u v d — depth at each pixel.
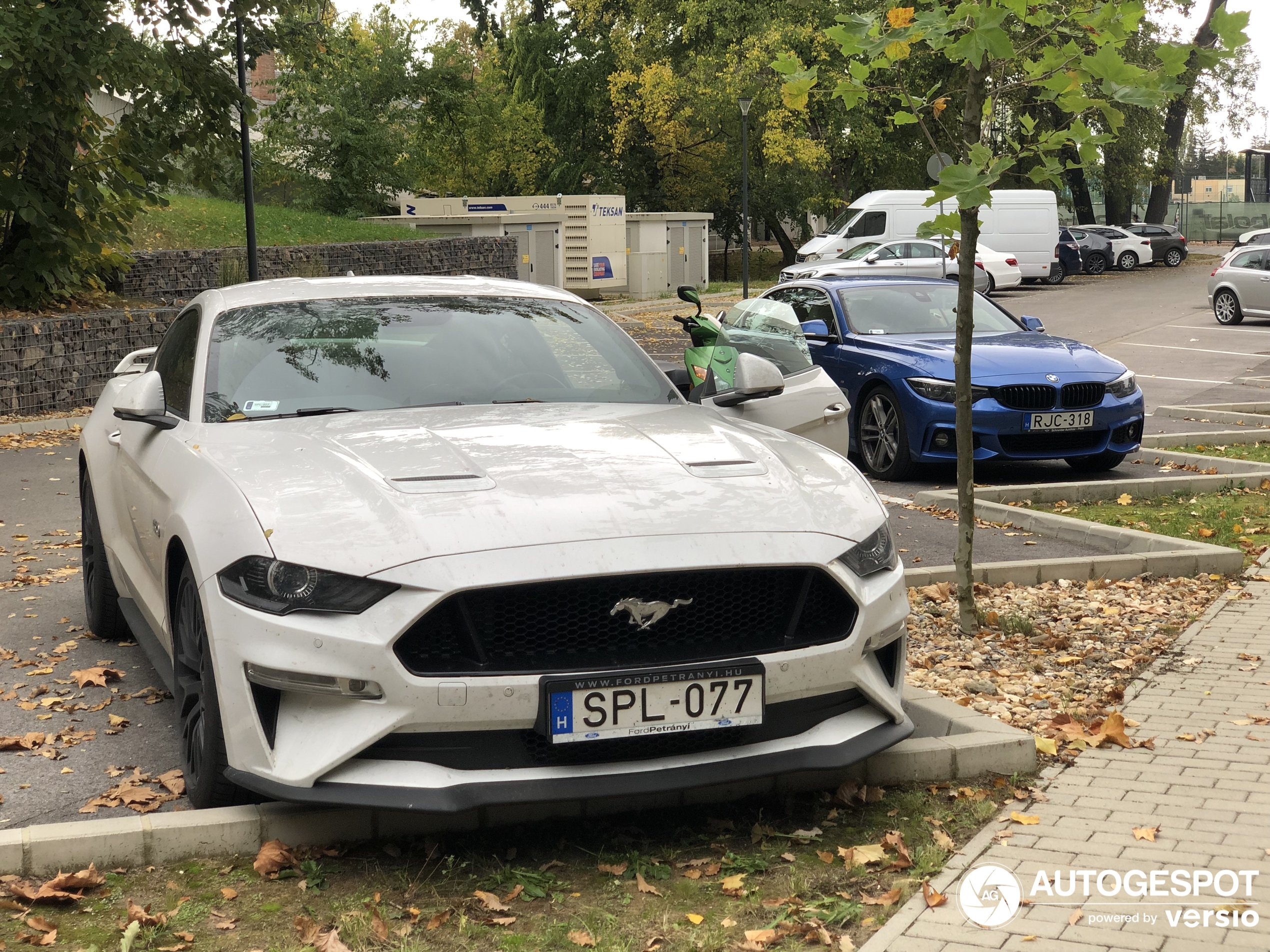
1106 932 3.07
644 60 46.62
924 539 8.07
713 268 54.50
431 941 3.10
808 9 40.56
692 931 3.14
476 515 3.49
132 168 18.20
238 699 3.43
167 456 4.33
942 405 9.96
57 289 18.12
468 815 3.71
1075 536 7.91
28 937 3.08
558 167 48.62
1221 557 7.05
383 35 42.31
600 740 3.38
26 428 14.07
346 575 3.34
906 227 33.94
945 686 5.23
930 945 3.02
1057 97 5.37
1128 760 4.32
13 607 6.61
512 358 4.94
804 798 4.03
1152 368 19.31
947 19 5.31
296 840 3.57
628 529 3.50
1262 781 4.07
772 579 3.58
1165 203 55.62
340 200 41.03
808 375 7.02
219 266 21.72
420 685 3.28
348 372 4.70
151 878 3.41
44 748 4.56
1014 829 3.73
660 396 4.95
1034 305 31.69
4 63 14.55
